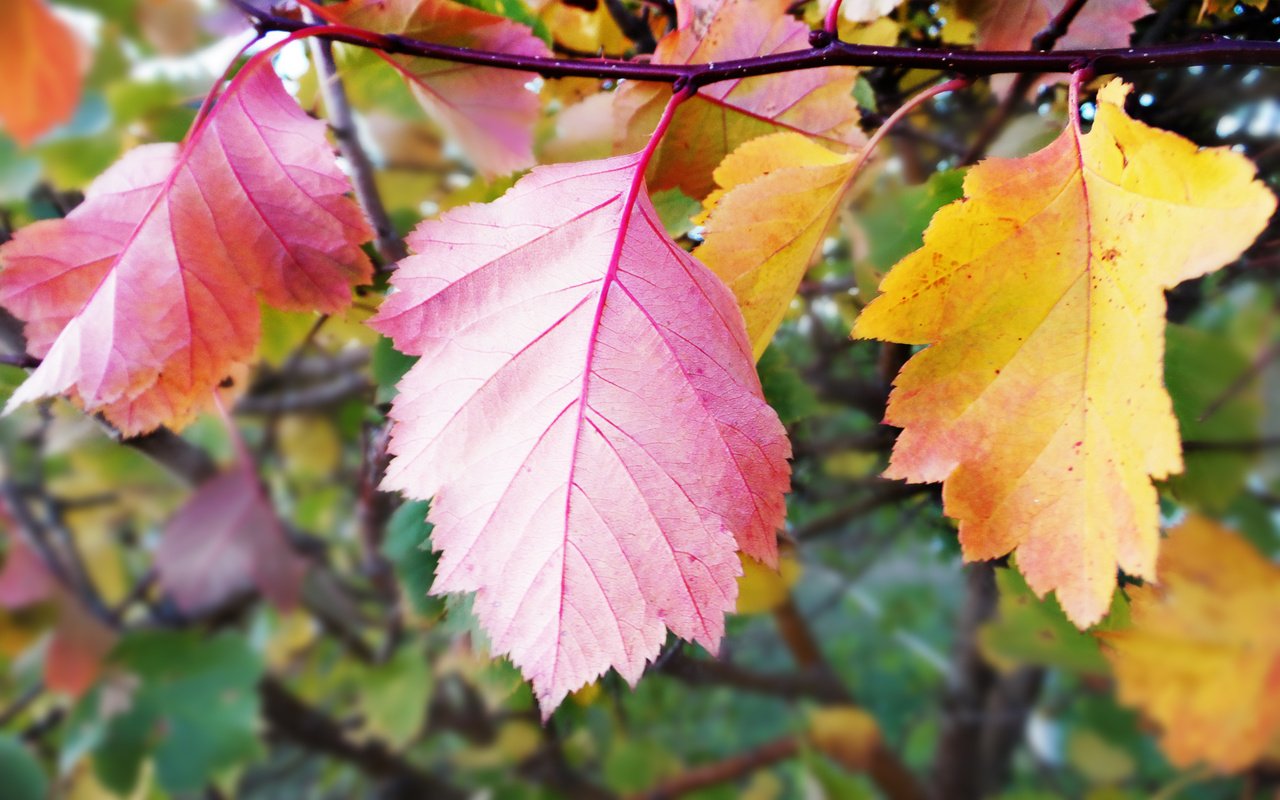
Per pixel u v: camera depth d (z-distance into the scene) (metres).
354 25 0.18
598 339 0.16
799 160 0.17
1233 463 0.21
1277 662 0.18
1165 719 0.19
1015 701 0.58
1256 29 0.23
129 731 0.40
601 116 0.21
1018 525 0.15
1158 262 0.14
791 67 0.17
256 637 0.49
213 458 0.36
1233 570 0.19
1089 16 0.20
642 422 0.15
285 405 0.39
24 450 0.39
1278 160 0.25
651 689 0.49
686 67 0.17
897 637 0.75
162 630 0.42
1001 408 0.15
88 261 0.17
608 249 0.16
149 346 0.17
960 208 0.15
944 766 0.60
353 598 0.53
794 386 0.25
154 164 0.17
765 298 0.18
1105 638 0.20
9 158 0.21
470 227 0.16
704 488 0.15
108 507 0.47
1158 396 0.14
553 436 0.15
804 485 0.34
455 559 0.15
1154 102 0.24
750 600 0.22
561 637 0.14
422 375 0.15
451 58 0.18
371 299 0.22
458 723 0.55
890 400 0.16
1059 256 0.15
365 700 0.47
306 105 0.22
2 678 0.41
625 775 0.58
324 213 0.17
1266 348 0.22
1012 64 0.17
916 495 0.30
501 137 0.19
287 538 0.41
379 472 0.22
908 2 0.24
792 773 0.64
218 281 0.17
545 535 0.15
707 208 0.18
